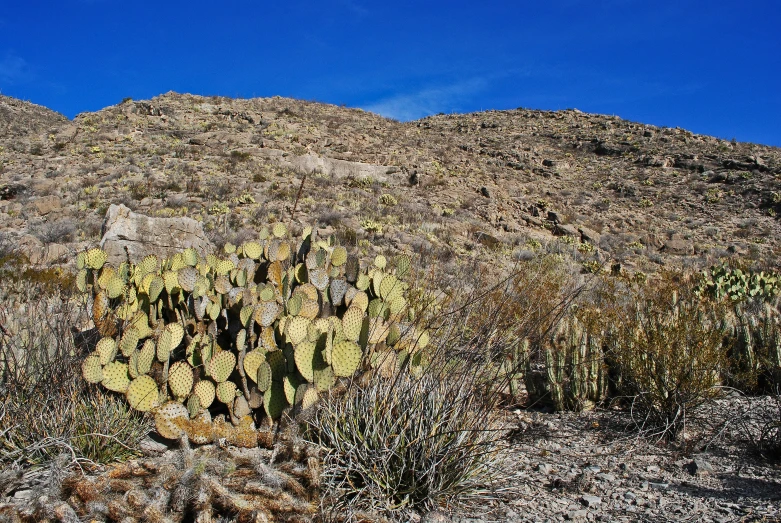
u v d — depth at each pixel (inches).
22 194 840.3
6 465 133.0
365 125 1722.4
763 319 229.0
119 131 1289.4
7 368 150.0
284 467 125.3
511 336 169.6
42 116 1994.3
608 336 216.4
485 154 1578.5
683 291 350.9
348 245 647.8
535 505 127.5
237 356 172.2
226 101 1753.2
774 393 196.7
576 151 1750.7
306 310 167.3
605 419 184.7
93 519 104.7
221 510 110.6
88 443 137.6
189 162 1062.4
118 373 151.9
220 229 692.1
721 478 140.3
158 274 189.5
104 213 748.0
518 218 982.4
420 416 130.0
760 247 944.3
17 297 307.9
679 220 1152.8
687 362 170.9
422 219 853.2
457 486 129.5
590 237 932.6
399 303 188.5
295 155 1161.4
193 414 148.5
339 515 114.5
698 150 1647.4
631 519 119.9
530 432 173.6
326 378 146.8
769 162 1477.6
